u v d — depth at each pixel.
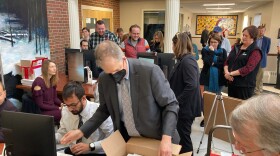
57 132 1.90
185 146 2.22
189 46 2.14
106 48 1.27
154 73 1.39
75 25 5.41
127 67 1.40
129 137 1.56
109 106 1.54
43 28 4.28
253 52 2.73
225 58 3.30
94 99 2.68
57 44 4.72
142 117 1.44
